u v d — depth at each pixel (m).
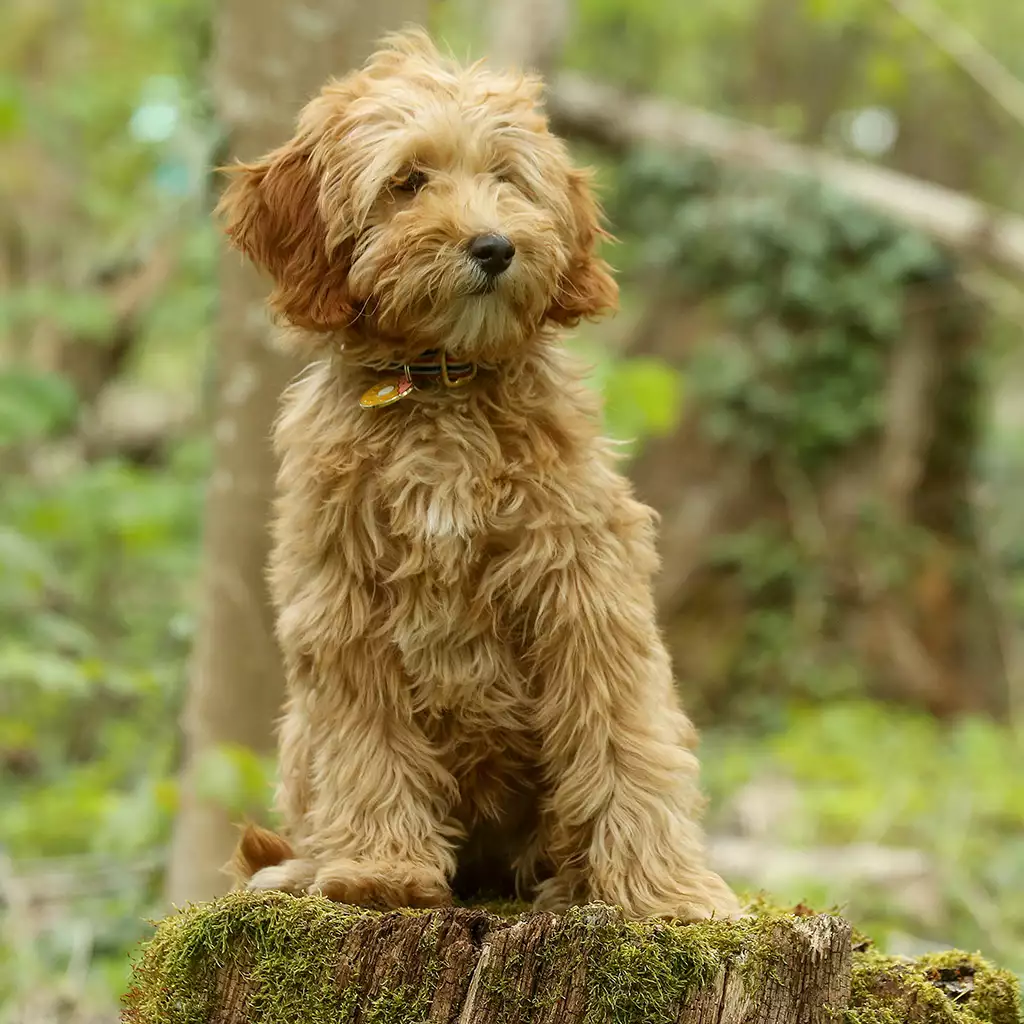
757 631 15.27
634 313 16.41
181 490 11.32
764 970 3.81
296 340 4.67
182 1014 3.96
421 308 4.16
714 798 11.62
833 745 13.42
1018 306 15.03
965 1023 4.08
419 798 4.34
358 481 4.21
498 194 4.29
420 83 4.43
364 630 4.22
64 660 9.30
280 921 3.93
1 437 10.23
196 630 7.55
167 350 18.08
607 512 4.24
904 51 14.62
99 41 15.68
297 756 4.51
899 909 9.11
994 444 19.44
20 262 14.94
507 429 4.25
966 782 11.99
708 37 18.16
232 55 7.19
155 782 7.87
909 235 15.20
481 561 4.18
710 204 15.56
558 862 4.39
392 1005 3.82
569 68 18.86
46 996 7.25
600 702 4.18
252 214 4.57
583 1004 3.77
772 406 15.29
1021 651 16.20
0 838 9.25
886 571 15.27
